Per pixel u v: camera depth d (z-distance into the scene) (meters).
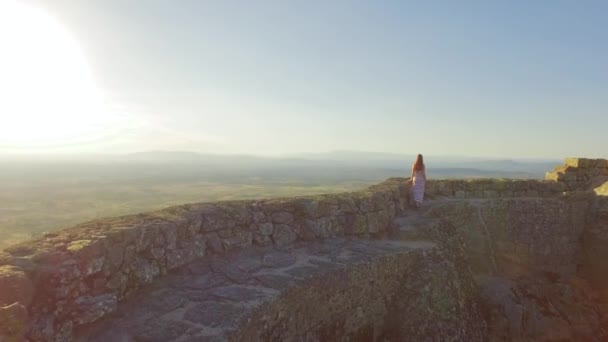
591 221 15.98
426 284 10.10
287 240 10.29
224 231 9.27
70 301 5.64
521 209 15.34
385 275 9.84
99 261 6.18
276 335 7.12
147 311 6.57
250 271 8.38
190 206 9.41
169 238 7.82
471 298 11.16
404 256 10.45
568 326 12.67
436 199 16.06
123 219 8.00
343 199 11.84
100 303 5.93
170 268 7.76
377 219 12.37
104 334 5.86
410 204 14.71
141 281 7.06
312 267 8.80
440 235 12.47
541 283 14.16
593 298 14.57
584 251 15.91
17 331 4.62
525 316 12.24
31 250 6.01
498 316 11.78
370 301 9.37
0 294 4.83
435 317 9.55
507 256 14.66
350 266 9.07
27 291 5.12
